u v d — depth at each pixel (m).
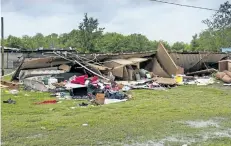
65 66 23.59
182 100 15.02
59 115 11.16
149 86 20.67
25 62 22.50
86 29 52.12
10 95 16.25
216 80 24.27
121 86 19.42
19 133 8.33
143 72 24.53
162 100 15.03
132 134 8.30
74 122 9.81
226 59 29.44
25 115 11.12
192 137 8.05
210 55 29.23
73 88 16.70
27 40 55.44
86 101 14.65
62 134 8.26
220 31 51.78
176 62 28.41
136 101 14.73
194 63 29.22
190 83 22.98
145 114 11.28
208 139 7.88
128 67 23.91
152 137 8.01
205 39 53.56
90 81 18.64
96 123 9.67
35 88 18.69
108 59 25.05
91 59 24.09
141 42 53.19
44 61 22.95
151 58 27.06
